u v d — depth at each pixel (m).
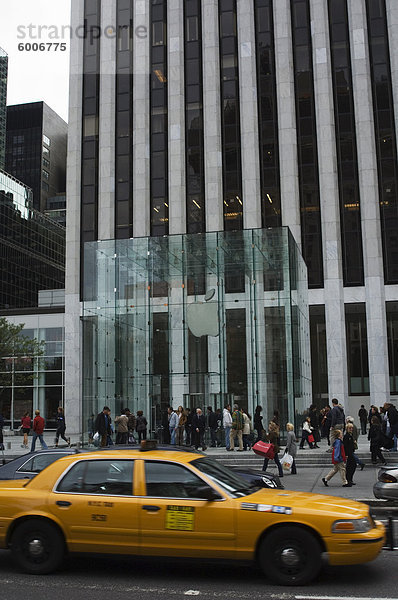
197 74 42.72
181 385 26.16
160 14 44.00
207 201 40.66
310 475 17.66
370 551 7.04
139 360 26.53
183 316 26.55
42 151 134.75
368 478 16.70
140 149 42.16
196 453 8.26
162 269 26.95
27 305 88.38
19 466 11.38
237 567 7.98
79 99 43.88
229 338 26.00
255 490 7.90
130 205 42.12
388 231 38.50
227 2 43.00
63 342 47.06
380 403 36.78
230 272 26.36
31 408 47.47
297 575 7.05
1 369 42.28
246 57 41.62
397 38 39.69
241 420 22.30
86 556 7.52
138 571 7.82
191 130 42.09
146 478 7.55
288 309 25.50
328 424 25.50
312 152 40.06
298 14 41.78
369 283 37.94
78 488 7.68
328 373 37.66
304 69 41.06
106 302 26.88
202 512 7.26
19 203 89.25
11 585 7.16
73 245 42.22
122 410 26.14
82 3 45.09
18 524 7.75
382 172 39.03
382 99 39.75
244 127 40.88
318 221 39.28
